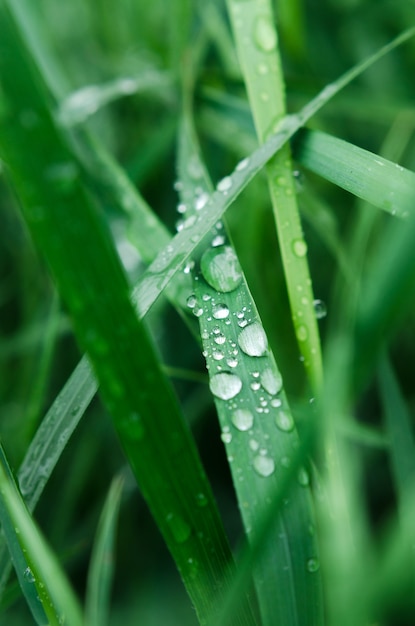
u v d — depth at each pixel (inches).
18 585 5.1
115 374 4.1
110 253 4.0
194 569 4.3
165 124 6.6
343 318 5.8
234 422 4.5
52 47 7.0
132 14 7.3
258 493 4.4
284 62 6.9
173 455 4.2
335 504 4.5
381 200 4.8
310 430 3.9
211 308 4.8
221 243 5.0
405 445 5.2
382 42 7.2
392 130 6.5
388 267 3.9
